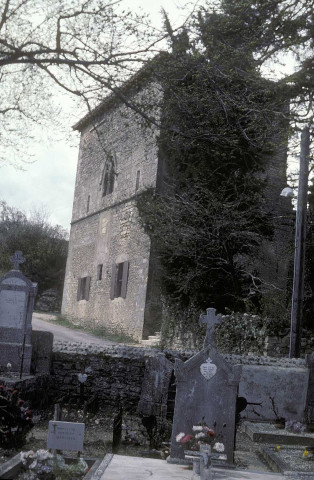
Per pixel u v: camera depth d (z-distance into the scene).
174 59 10.53
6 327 13.79
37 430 10.88
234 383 8.72
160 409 13.42
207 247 21.12
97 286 32.28
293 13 12.63
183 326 21.78
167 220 21.62
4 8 10.01
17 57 10.09
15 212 47.75
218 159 20.00
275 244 23.44
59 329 30.33
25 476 7.10
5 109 11.09
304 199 18.56
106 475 7.16
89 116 11.58
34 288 13.95
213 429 8.62
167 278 21.92
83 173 36.78
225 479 7.55
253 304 20.47
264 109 11.43
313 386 13.94
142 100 11.14
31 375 13.27
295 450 10.96
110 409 13.86
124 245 29.22
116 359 14.27
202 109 10.88
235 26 11.72
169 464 8.27
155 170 26.33
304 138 12.81
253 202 21.64
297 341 17.84
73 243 37.34
